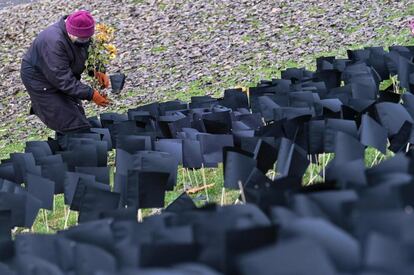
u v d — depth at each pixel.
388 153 8.57
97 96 10.77
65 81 10.49
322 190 4.45
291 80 11.05
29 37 26.44
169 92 18.41
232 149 5.96
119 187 6.55
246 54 20.17
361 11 21.59
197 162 7.34
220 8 24.84
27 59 10.79
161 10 25.95
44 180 6.55
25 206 5.99
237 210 4.29
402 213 3.27
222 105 10.45
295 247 3.14
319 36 20.22
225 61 20.00
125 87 19.47
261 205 4.43
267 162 6.29
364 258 3.27
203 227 3.90
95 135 9.19
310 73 11.34
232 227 3.79
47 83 10.80
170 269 3.47
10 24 28.06
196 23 24.02
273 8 23.62
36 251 4.52
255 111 10.15
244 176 5.73
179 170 9.94
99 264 4.10
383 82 12.14
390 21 19.98
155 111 10.69
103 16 26.78
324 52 18.70
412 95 7.78
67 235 4.52
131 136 7.98
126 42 23.58
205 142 7.25
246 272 3.23
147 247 3.65
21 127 17.70
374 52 10.81
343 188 4.41
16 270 4.30
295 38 20.55
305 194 4.07
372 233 3.19
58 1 29.88
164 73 20.11
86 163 7.94
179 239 3.97
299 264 3.13
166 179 5.83
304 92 8.91
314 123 6.85
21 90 20.77
